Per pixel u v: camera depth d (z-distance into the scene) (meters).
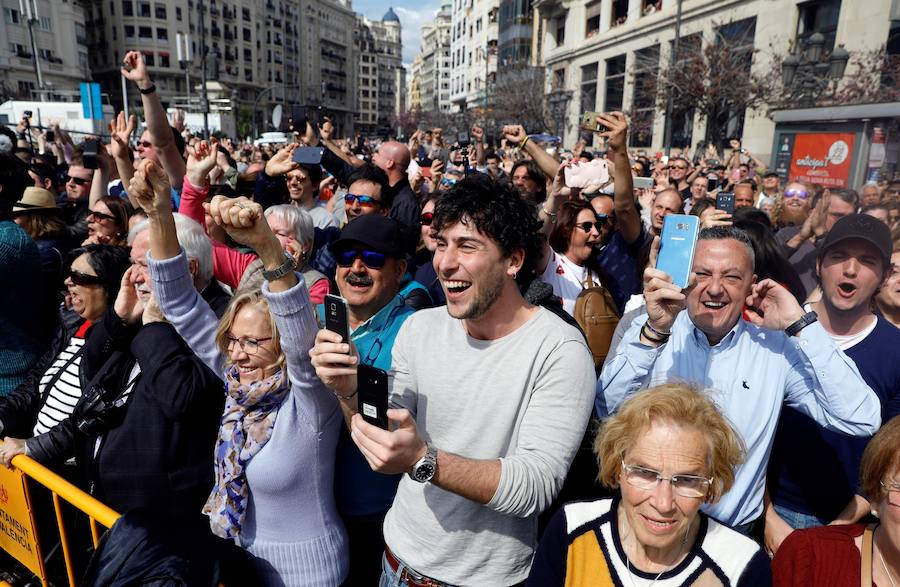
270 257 1.53
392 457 1.28
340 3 110.62
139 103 65.75
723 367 1.90
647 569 1.35
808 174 9.77
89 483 2.25
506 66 42.06
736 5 20.98
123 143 3.70
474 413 1.55
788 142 10.18
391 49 170.75
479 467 1.34
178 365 1.97
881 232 2.06
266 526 1.79
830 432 2.00
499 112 34.09
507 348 1.55
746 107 18.25
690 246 1.70
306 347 1.61
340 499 2.00
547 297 2.29
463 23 65.00
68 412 2.46
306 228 2.93
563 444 1.45
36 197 3.64
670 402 1.32
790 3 18.22
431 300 2.78
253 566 1.81
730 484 1.33
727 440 1.32
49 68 50.25
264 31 84.81
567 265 3.51
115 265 2.61
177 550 1.69
